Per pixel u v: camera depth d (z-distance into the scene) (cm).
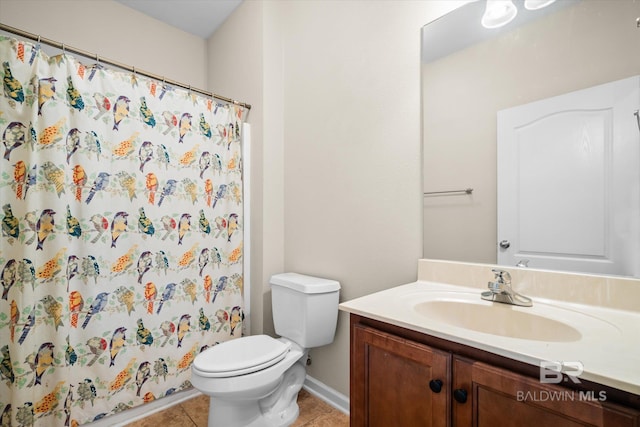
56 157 133
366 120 152
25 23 181
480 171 117
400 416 85
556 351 62
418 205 133
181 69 248
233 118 196
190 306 175
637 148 86
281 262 202
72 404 137
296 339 157
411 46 135
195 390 177
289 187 198
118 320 150
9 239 128
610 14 90
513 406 64
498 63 112
